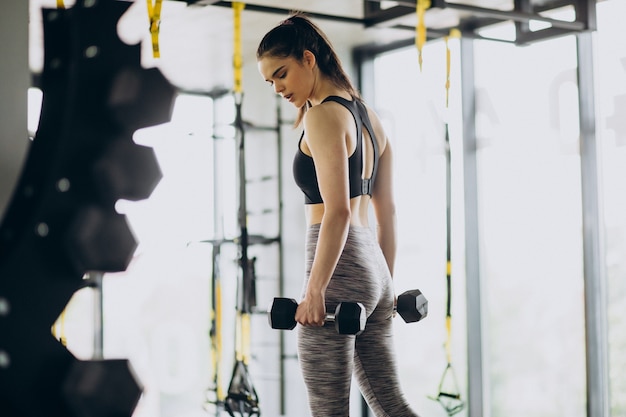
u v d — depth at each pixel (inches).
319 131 88.2
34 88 214.5
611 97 191.3
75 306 270.1
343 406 89.2
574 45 197.2
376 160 96.6
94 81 24.8
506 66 215.2
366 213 95.5
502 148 217.0
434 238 236.4
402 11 150.1
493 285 221.5
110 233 24.4
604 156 193.6
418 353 241.6
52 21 26.7
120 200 25.0
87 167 24.3
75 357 24.1
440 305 234.5
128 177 24.8
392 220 101.8
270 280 281.4
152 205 291.1
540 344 209.6
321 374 88.7
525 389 213.5
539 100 206.5
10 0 69.8
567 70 199.2
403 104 247.1
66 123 24.3
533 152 209.0
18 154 69.4
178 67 278.1
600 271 196.1
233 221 296.5
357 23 157.3
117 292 285.9
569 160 199.8
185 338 297.0
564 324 203.3
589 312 195.5
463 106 224.5
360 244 91.1
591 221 195.3
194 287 298.4
